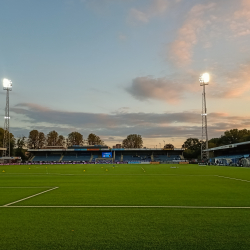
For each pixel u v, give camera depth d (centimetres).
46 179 2155
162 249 480
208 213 773
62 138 14200
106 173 2992
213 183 1758
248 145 6481
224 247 490
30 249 484
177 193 1227
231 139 11362
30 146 13288
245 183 1753
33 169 4144
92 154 10119
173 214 760
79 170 3738
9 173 3047
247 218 707
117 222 668
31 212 796
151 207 869
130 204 926
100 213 778
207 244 505
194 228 610
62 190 1366
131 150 9731
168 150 9850
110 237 548
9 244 511
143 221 677
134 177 2356
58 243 514
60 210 825
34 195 1173
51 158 9738
